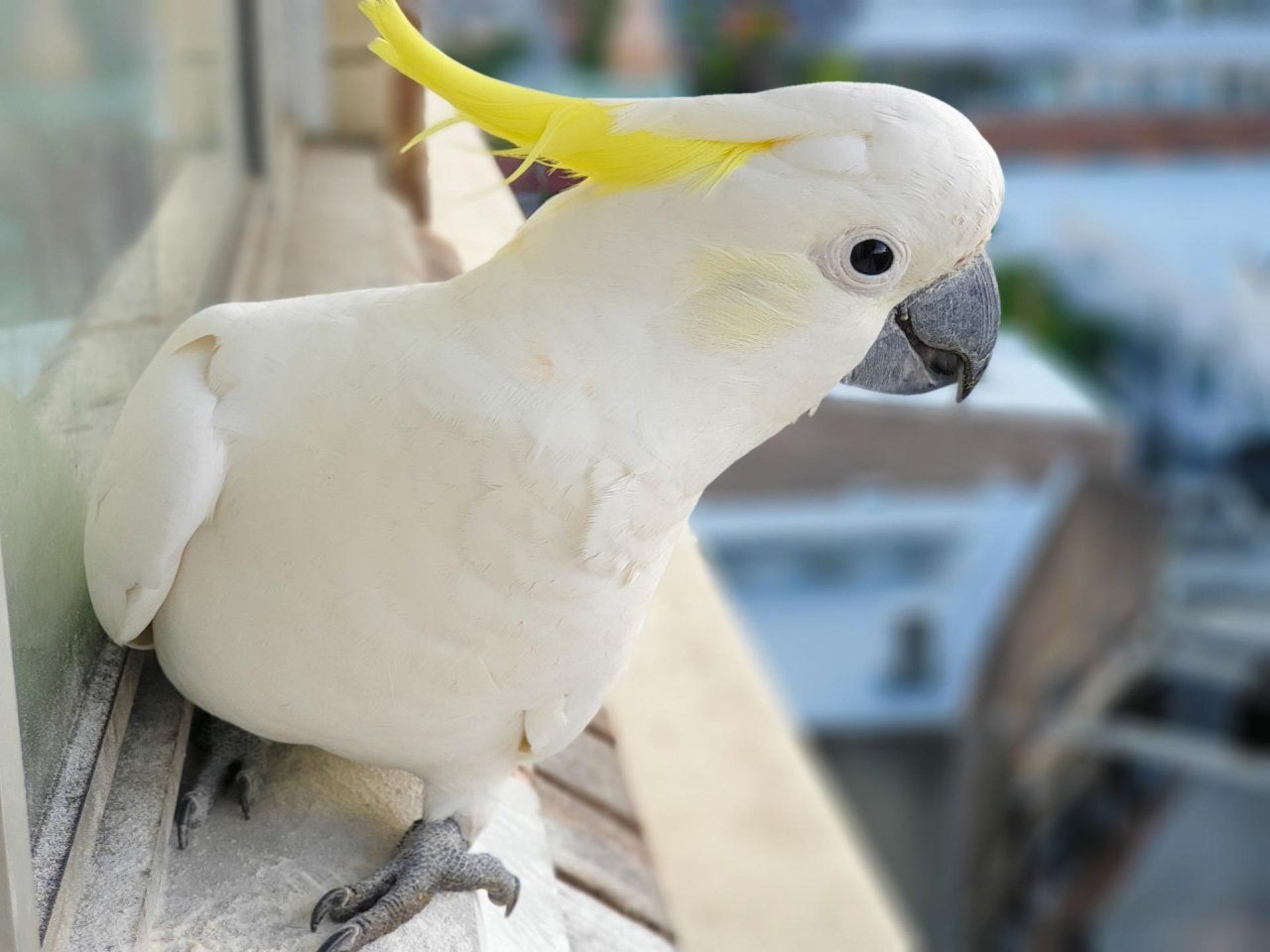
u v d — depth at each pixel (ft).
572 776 1.98
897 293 1.15
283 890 1.25
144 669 1.42
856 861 2.50
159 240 1.98
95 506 1.18
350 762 1.42
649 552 1.16
